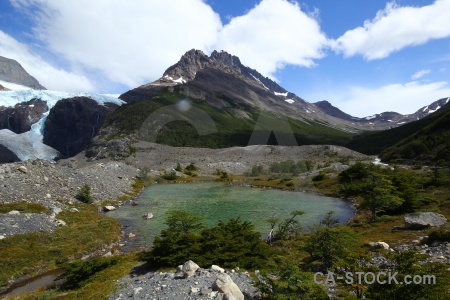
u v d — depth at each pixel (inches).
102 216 1804.9
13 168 2070.6
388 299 421.4
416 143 5290.4
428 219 1282.0
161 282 657.0
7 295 845.8
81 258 1128.2
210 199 2207.2
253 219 1555.1
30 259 1047.0
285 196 2194.9
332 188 2618.1
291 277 511.8
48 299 721.6
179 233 1007.6
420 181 2541.8
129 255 1098.1
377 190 1688.0
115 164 3078.2
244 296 573.6
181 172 3417.8
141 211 1942.7
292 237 1208.2
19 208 1593.3
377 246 962.7
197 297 552.4
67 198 1995.6
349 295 479.2
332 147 5767.7
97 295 642.2
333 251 776.9
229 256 797.9
